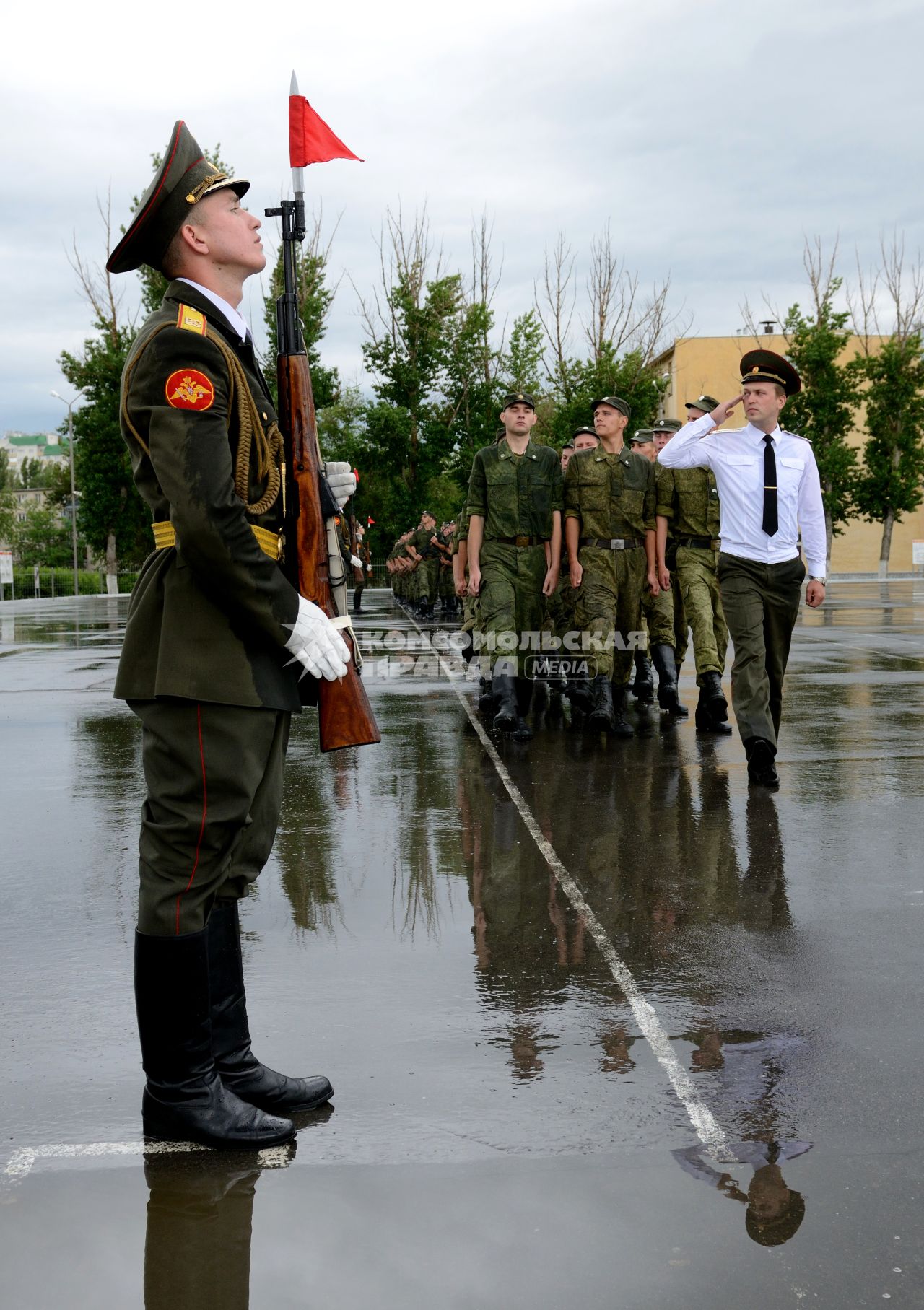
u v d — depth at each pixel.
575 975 3.60
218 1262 2.15
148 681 2.60
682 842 5.16
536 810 5.81
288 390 2.80
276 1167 2.48
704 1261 2.12
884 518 44.44
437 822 5.59
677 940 3.92
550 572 8.15
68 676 12.44
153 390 2.49
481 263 45.38
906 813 5.61
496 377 41.78
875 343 52.81
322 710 2.82
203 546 2.44
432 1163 2.49
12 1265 2.15
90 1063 3.02
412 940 3.94
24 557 83.56
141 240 2.67
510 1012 3.32
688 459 6.46
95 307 47.09
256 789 2.65
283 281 2.90
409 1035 3.16
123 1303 2.04
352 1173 2.45
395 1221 2.27
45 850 5.18
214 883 2.61
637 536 8.31
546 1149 2.54
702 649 8.31
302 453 2.79
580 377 39.19
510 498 8.02
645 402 38.28
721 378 52.28
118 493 47.44
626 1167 2.46
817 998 3.40
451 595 25.30
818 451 43.16
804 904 4.27
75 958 3.80
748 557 6.34
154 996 2.57
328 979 3.58
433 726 8.60
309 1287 2.07
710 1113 2.70
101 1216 2.30
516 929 4.05
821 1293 2.03
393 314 41.28
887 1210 2.28
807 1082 2.86
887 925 4.03
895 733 7.82
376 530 45.88
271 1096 2.71
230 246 2.69
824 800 5.89
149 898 2.58
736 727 8.44
